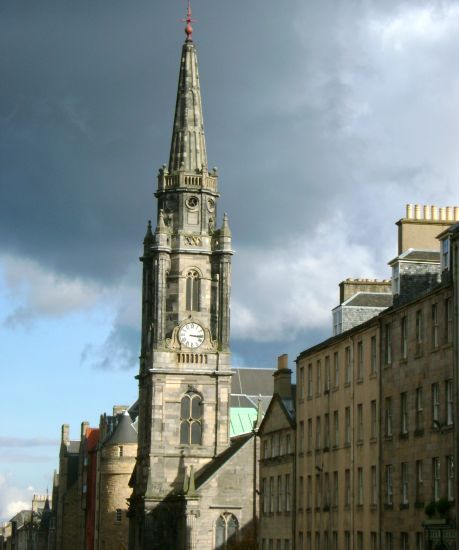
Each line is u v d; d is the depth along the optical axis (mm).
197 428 159000
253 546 137875
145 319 166500
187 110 168125
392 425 86500
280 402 119188
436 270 90750
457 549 72812
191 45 171125
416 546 80438
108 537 191750
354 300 107562
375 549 89125
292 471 114000
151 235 167750
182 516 148625
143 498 155625
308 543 107875
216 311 162000
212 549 146875
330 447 102188
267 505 123500
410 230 94375
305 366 111312
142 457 161625
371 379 91812
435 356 78812
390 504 86000
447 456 75875
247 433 166500
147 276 167250
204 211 164125
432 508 76875
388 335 88625
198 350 160250
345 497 97312
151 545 154375
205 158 167125
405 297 89812
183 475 157125
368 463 91688
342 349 99812
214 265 162750
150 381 159750
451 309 76562
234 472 148625
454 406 74562
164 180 165250
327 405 103625
